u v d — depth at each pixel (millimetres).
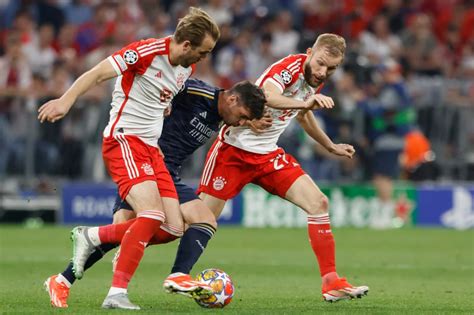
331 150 30828
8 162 62875
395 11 76375
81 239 26016
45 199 63531
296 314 24562
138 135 25469
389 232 60375
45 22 72250
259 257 44906
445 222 64438
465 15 77812
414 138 63906
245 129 29141
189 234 26500
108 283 33719
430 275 37844
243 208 64125
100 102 62531
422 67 72312
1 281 33938
